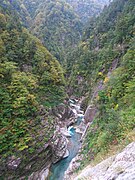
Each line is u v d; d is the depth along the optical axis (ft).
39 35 319.27
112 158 34.96
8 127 85.61
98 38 239.30
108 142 51.34
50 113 122.21
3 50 120.37
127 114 54.95
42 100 123.95
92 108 132.46
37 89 125.39
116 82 94.07
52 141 101.71
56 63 159.63
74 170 76.33
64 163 101.71
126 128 47.21
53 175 92.22
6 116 88.69
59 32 364.58
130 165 23.75
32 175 86.63
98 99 112.98
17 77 105.40
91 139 83.61
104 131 67.10
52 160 100.68
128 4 210.38
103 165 35.78
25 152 85.10
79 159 80.64
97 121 92.17
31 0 481.05
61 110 140.56
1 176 76.59
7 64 105.81
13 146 82.23
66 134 124.47
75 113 162.71
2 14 151.74
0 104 89.92
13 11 213.46
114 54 152.97
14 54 126.21
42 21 376.27
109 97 94.02
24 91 100.07
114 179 23.34
